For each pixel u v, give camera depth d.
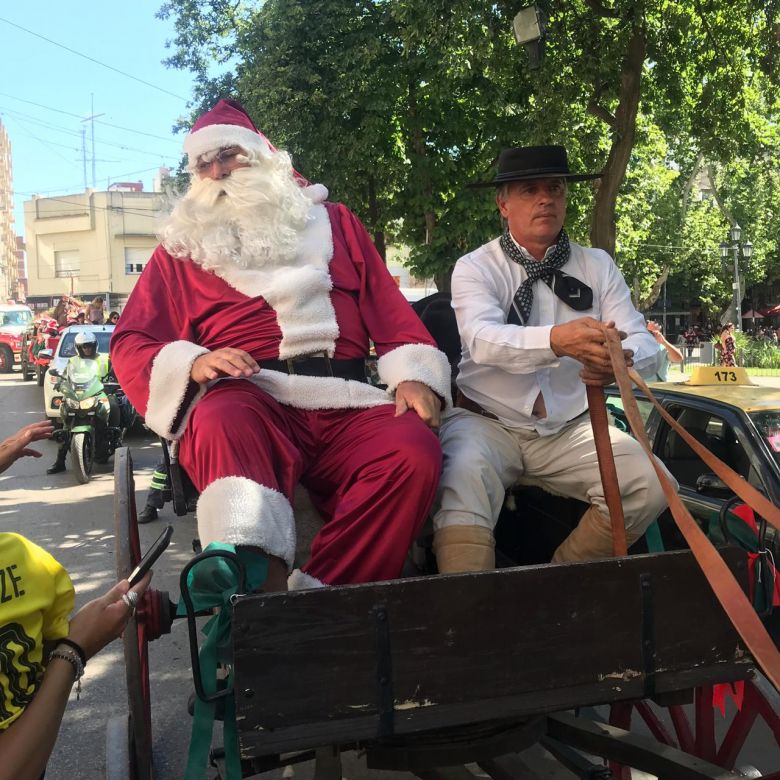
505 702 1.91
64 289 59.16
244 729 1.73
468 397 3.01
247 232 2.77
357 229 3.06
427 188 14.30
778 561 3.94
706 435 4.82
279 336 2.67
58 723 1.65
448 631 1.86
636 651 2.03
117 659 4.71
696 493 4.60
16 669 1.58
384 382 2.71
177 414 2.47
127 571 2.63
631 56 10.29
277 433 2.40
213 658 1.93
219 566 1.95
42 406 16.33
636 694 2.03
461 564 2.48
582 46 10.36
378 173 14.26
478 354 2.71
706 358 24.17
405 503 2.26
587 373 2.38
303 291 2.69
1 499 8.65
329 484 2.59
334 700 1.78
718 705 2.70
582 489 2.85
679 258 36.91
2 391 19.83
